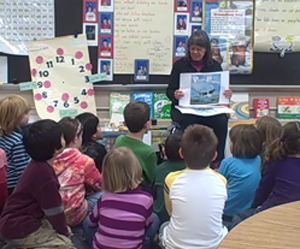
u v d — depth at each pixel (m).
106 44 3.51
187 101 2.93
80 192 2.21
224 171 2.29
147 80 3.57
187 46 3.03
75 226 2.26
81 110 3.53
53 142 1.79
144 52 3.54
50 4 3.44
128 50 3.53
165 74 3.57
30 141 1.76
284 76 3.66
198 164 1.80
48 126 1.80
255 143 2.27
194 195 1.72
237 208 2.24
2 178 2.07
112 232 1.81
